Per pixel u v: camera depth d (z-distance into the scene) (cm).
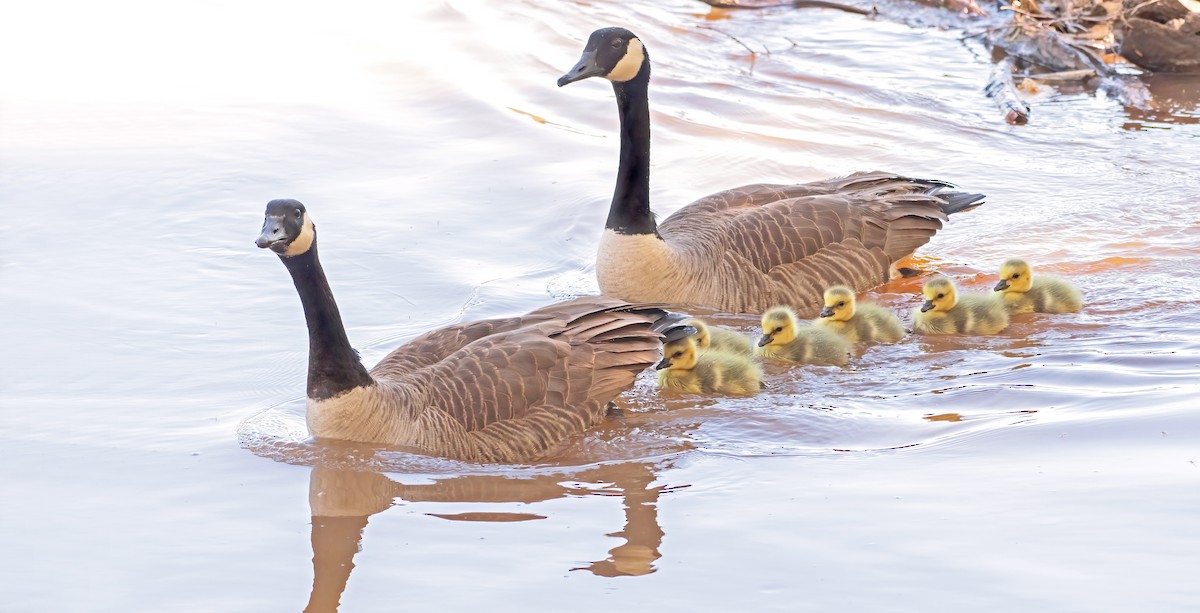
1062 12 2647
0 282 1512
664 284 1516
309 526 1040
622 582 936
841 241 1606
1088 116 2227
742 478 1116
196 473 1127
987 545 960
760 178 1981
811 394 1312
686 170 2008
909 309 1559
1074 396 1255
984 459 1119
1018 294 1486
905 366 1380
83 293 1496
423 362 1233
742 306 1552
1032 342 1423
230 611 910
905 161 2031
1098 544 952
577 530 1027
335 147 2036
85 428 1202
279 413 1247
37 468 1127
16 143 1970
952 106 2288
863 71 2481
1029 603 881
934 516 1012
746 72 2480
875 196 1664
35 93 2198
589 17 2791
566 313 1282
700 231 1583
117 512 1056
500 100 2288
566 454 1184
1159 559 929
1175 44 2403
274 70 2391
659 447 1194
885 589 907
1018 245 1711
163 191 1817
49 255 1597
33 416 1220
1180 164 1984
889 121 2219
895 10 2878
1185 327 1440
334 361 1166
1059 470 1081
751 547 979
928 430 1202
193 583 950
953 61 2541
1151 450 1108
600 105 2305
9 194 1780
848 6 2898
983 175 1964
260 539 1019
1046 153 2056
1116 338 1418
